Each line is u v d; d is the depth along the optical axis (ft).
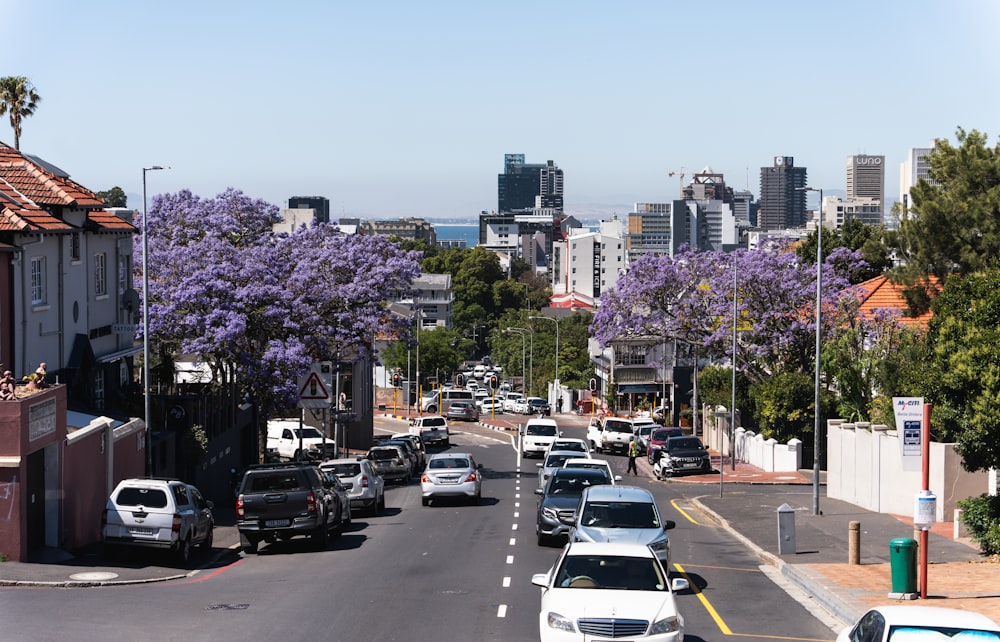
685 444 173.37
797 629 62.39
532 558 87.71
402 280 172.04
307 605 65.92
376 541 100.42
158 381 145.07
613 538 74.38
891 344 163.02
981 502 87.86
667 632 50.44
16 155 122.52
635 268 203.31
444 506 132.67
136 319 144.15
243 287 149.18
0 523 78.89
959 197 152.87
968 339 85.30
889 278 159.22
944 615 41.83
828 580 76.54
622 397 326.24
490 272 642.22
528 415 351.05
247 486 93.86
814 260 253.65
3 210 104.58
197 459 129.80
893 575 69.05
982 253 150.82
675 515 124.47
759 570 85.15
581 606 51.29
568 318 511.81
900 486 114.73
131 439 106.93
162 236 162.30
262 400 152.05
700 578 80.53
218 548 95.55
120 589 71.72
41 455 84.79
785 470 175.11
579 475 98.89
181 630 57.36
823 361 169.37
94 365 125.90
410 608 65.16
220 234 164.66
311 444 196.95
